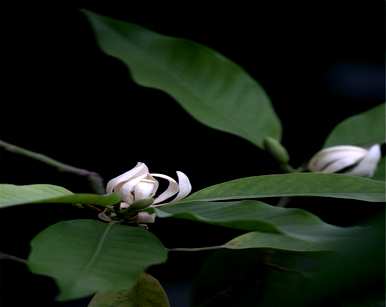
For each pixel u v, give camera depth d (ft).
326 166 4.38
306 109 5.68
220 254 4.19
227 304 4.15
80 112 5.64
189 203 3.79
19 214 5.25
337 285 2.55
